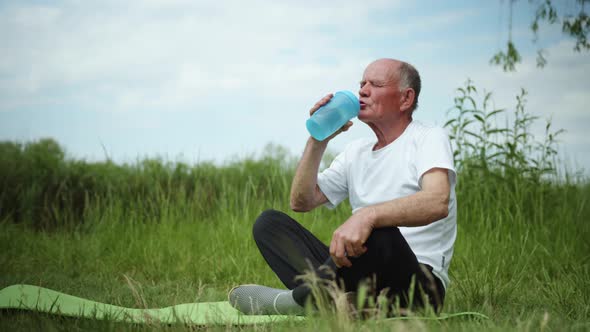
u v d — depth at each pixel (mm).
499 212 5617
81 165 8430
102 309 2961
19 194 7918
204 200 7445
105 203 7496
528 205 5961
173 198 7586
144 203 7551
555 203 6094
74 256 5570
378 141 2980
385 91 2840
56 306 2953
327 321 2059
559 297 3303
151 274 5074
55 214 7473
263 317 2746
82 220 7609
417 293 2592
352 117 2814
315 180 3080
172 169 8453
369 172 2930
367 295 2521
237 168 8516
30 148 8812
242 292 3023
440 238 2793
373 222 2455
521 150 6199
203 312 3047
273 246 3057
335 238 2439
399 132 2896
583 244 5062
